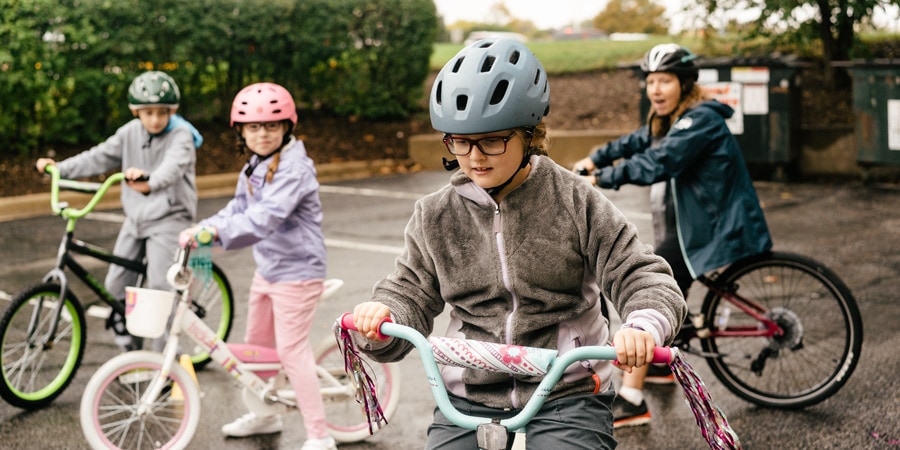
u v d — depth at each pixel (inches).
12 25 458.0
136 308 167.6
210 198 469.1
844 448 175.9
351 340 104.8
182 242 165.6
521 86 101.1
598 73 697.0
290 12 566.6
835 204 414.3
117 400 193.3
